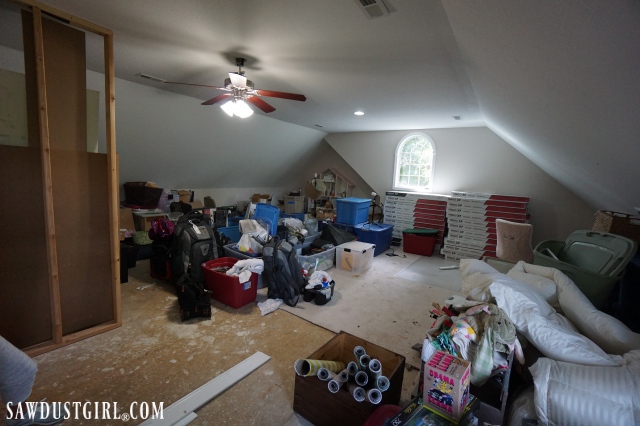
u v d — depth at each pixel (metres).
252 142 5.21
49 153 1.83
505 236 3.33
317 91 3.18
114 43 2.20
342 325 2.40
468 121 4.20
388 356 1.63
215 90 3.43
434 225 4.84
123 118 3.53
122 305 2.55
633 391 1.03
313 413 1.45
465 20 1.31
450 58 2.12
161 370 1.78
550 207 4.21
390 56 2.19
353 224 4.81
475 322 1.42
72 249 2.01
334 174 6.58
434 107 3.53
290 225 4.16
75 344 1.99
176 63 2.58
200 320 2.37
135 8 1.72
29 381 1.21
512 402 1.38
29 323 1.87
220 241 3.32
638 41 0.67
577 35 0.83
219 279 2.63
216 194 5.90
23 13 1.71
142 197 4.17
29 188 1.81
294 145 5.96
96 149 2.12
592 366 1.18
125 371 1.76
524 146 3.44
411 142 5.39
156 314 2.42
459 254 4.40
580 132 1.53
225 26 1.88
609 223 2.35
